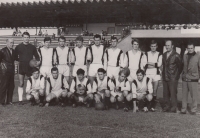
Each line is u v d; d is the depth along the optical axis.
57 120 5.10
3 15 12.38
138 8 10.87
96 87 6.64
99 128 4.55
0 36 29.81
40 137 4.01
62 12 12.02
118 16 12.91
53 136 4.06
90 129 4.47
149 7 10.58
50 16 12.80
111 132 4.32
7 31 32.12
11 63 7.01
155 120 5.27
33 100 6.88
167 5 10.06
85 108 6.52
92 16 13.10
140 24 19.14
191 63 6.01
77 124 4.82
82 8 11.29
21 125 4.70
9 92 7.06
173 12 11.10
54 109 6.28
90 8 11.30
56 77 6.79
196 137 4.10
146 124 4.89
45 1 10.56
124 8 11.05
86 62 7.24
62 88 6.95
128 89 6.39
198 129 4.58
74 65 7.31
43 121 5.01
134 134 4.23
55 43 25.94
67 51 7.31
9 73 6.93
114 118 5.36
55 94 6.86
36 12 11.88
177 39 18.78
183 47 18.70
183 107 6.13
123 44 19.31
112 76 6.94
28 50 7.30
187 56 6.12
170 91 6.36
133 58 6.86
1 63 6.88
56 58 7.29
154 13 11.67
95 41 7.03
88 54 7.12
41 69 7.24
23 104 6.98
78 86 6.69
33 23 14.27
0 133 4.20
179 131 4.45
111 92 6.54
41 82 6.86
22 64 7.26
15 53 7.31
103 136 4.08
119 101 6.61
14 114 5.64
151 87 6.41
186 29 18.33
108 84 6.60
